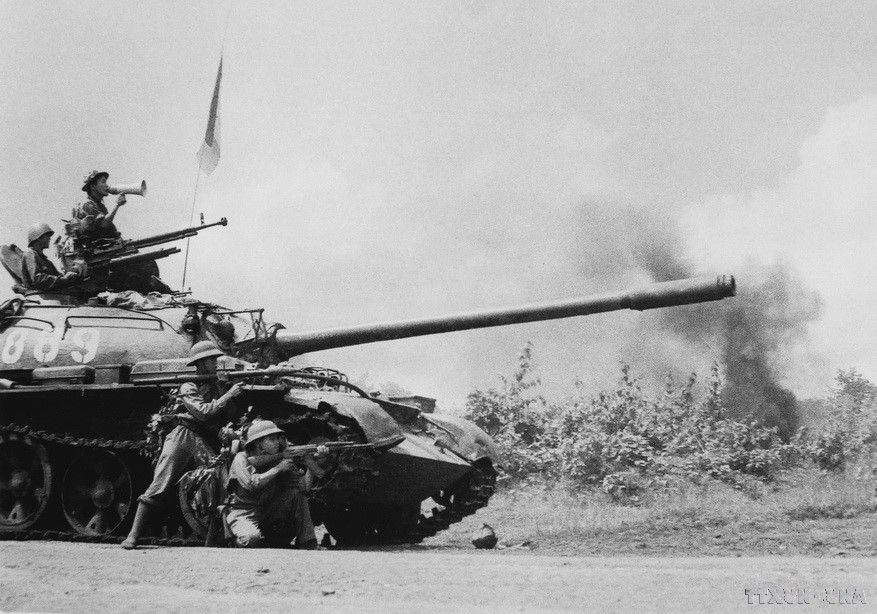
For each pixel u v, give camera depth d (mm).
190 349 14750
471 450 16109
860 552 10609
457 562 9148
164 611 6535
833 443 18734
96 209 16469
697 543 12469
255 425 12164
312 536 12164
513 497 20484
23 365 15055
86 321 15273
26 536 14250
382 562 9211
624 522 15734
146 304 15734
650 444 20703
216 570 8766
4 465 14992
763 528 13750
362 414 13406
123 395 14289
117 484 14367
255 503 11891
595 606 6277
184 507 12945
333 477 13125
